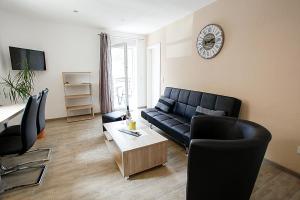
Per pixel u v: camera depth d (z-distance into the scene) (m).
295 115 1.91
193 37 3.26
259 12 2.15
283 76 1.97
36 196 1.67
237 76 2.51
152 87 5.36
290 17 1.86
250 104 2.37
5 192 1.72
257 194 1.68
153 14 3.35
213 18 2.80
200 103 2.90
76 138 3.06
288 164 2.02
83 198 1.65
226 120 1.66
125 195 1.69
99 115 4.54
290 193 1.70
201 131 1.71
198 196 1.17
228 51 2.60
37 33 3.69
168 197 1.66
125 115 3.17
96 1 2.75
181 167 2.17
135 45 5.03
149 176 1.98
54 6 2.95
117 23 3.95
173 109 3.48
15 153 1.71
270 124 2.15
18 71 3.51
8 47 3.39
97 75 4.55
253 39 2.24
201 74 3.16
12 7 3.01
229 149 1.01
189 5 2.92
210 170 1.08
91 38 4.34
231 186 1.12
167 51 4.13
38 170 2.09
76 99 4.36
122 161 1.91
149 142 2.04
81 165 2.20
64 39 4.01
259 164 1.16
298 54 1.83
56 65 4.00
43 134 3.11
